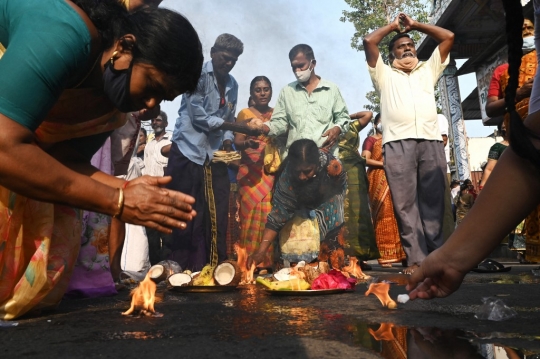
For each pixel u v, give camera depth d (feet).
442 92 47.11
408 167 14.96
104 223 9.51
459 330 5.28
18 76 5.20
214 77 15.89
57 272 6.79
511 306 6.98
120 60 5.74
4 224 6.21
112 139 10.86
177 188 16.21
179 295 9.09
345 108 16.15
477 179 70.28
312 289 8.95
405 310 6.74
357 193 16.62
